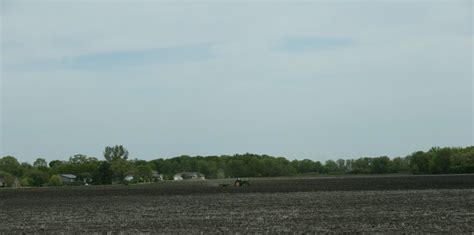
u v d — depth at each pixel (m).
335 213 43.75
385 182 104.00
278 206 52.72
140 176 178.00
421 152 197.00
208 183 138.12
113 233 33.66
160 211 50.41
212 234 31.92
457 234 29.83
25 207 61.16
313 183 109.44
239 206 54.03
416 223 35.44
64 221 42.94
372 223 36.00
